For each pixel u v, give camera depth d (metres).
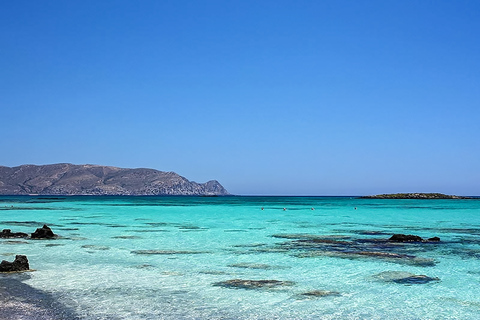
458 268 20.05
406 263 21.20
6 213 61.47
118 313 13.09
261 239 30.53
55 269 19.31
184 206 95.31
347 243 28.36
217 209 80.69
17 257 19.17
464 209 82.88
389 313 13.48
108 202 122.88
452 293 15.78
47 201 126.44
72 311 13.19
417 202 136.25
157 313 13.16
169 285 16.58
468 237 32.50
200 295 15.22
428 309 13.93
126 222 45.84
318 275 18.47
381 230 38.03
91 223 43.97
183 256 23.00
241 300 14.68
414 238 29.69
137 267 19.91
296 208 87.12
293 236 32.56
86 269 19.38
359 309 13.83
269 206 98.38
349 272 19.11
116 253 23.81
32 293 15.09
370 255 23.44
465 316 13.29
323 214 64.62
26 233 32.44
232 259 22.09
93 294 15.14
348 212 71.12
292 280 17.56
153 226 40.88
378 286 16.69
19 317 12.43
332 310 13.70
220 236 32.31
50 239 29.53
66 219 49.75
